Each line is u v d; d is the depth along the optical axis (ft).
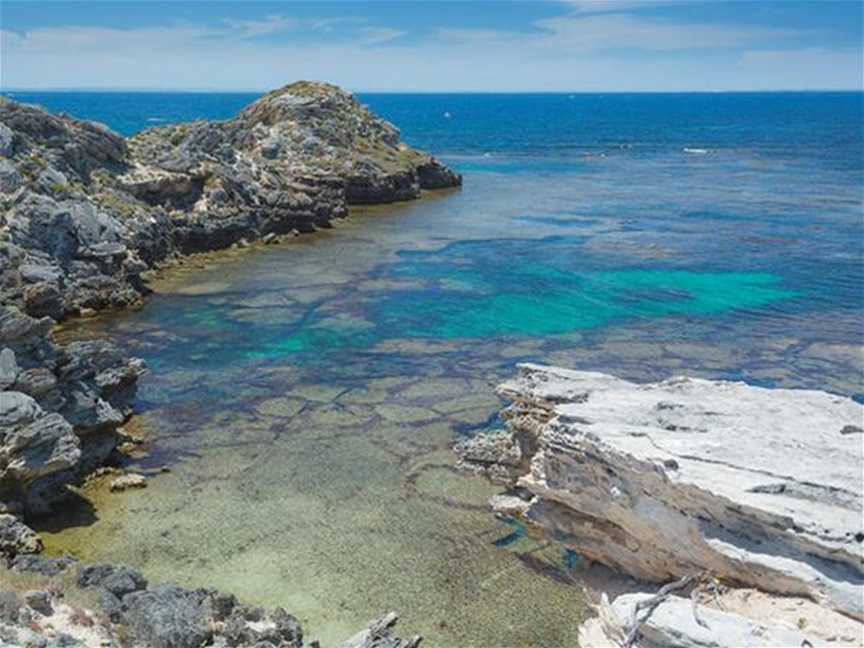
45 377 104.94
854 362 155.94
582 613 82.64
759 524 63.41
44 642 61.05
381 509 102.01
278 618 77.92
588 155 580.71
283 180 313.73
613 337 170.81
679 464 68.59
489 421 127.54
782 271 226.99
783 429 76.79
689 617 58.54
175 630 69.92
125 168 253.03
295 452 117.19
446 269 229.86
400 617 81.82
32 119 229.04
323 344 164.66
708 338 170.50
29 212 186.19
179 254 239.71
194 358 155.43
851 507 63.10
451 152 595.47
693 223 302.25
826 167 492.95
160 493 105.40
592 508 77.97
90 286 185.68
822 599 59.11
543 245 262.88
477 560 91.61
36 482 98.94
